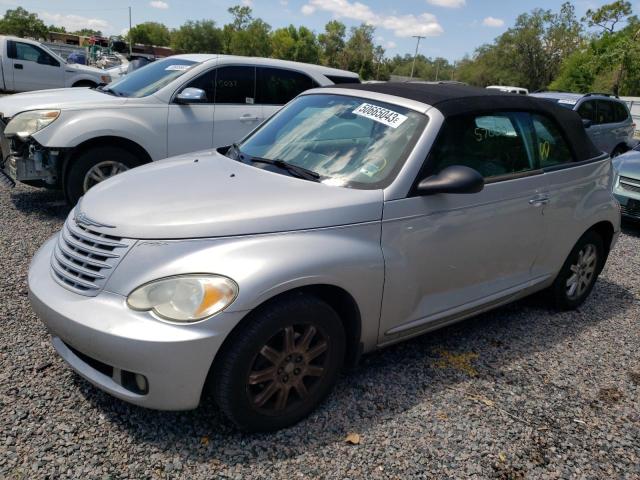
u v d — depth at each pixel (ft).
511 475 8.53
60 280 8.68
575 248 14.20
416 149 10.11
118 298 7.99
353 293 9.12
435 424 9.52
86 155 18.66
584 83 166.09
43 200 21.04
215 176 10.27
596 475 8.71
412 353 11.88
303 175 10.21
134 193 9.46
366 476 8.17
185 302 7.71
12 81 48.11
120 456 8.11
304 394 9.04
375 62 272.51
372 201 9.43
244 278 7.89
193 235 8.14
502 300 12.42
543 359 12.22
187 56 22.18
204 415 9.16
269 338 8.27
